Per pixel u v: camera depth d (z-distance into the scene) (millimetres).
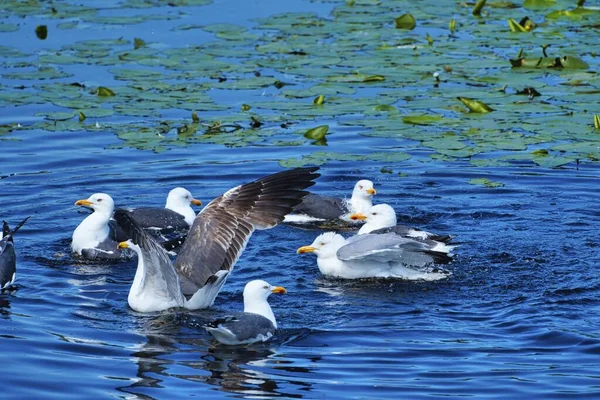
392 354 11859
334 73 23000
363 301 13773
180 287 12859
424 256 14469
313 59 23844
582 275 14312
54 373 11328
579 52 24359
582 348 11898
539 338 12234
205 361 11727
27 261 15172
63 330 12555
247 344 12188
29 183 18094
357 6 28422
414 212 16891
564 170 18641
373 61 23734
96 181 18250
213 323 12039
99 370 11445
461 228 16266
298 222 17344
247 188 13500
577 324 12609
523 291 13844
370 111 20875
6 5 28344
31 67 23250
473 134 19625
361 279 14633
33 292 13906
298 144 19531
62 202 17453
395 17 27328
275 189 13383
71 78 22594
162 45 24812
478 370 11383
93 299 13727
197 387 11016
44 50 24422
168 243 15609
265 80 22469
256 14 27531
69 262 15266
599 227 16141
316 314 13273
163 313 13180
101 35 25516
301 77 22812
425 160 19188
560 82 22438
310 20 26938
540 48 24641
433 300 13719
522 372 11297
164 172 18578
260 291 12672
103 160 19078
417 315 13164
